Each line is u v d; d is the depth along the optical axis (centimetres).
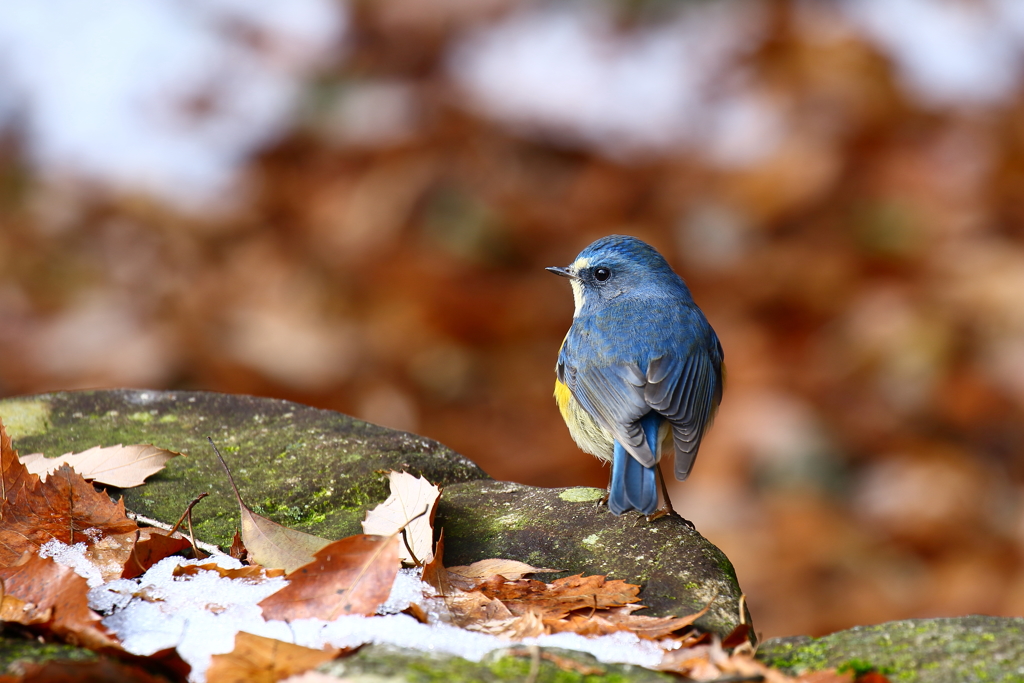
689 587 482
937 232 1411
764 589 984
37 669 334
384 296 1340
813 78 1688
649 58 1805
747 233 1470
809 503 1062
